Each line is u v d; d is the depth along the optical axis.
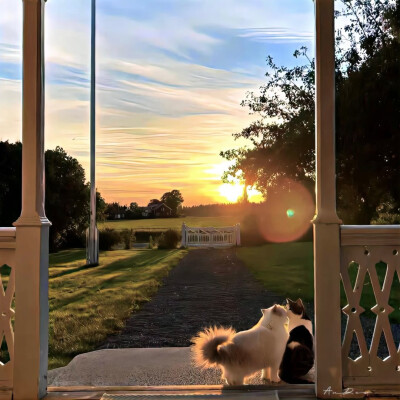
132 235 23.22
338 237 3.45
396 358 3.49
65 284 10.89
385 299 3.51
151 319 7.13
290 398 3.46
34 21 3.52
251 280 10.68
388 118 14.84
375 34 15.91
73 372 4.50
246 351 3.77
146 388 3.67
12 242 3.53
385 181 15.66
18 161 19.80
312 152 18.83
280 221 21.30
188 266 13.83
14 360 3.47
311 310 7.43
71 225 23.22
